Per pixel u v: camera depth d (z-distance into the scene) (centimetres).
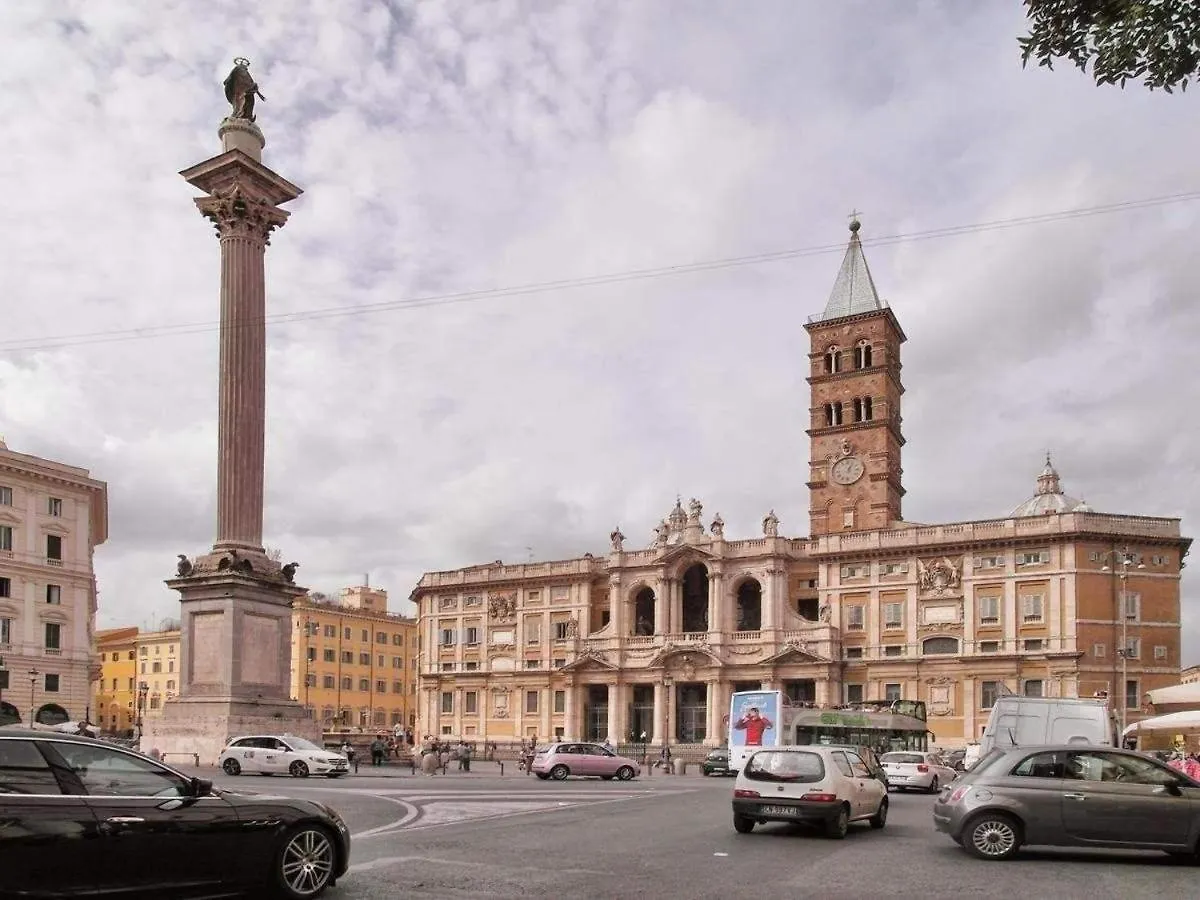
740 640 10512
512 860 1973
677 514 11375
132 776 1412
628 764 5703
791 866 1986
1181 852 2067
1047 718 3969
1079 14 1432
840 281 11788
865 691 9962
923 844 2392
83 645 9356
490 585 12038
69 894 1309
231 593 4450
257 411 4709
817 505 11188
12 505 8931
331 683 14062
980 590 9644
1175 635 9306
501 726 11644
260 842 1482
